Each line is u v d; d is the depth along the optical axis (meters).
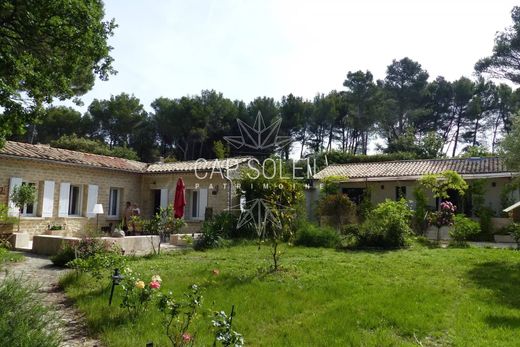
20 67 7.44
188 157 36.84
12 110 7.40
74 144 31.83
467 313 5.60
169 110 36.94
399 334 4.90
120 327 4.91
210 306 5.81
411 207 17.89
